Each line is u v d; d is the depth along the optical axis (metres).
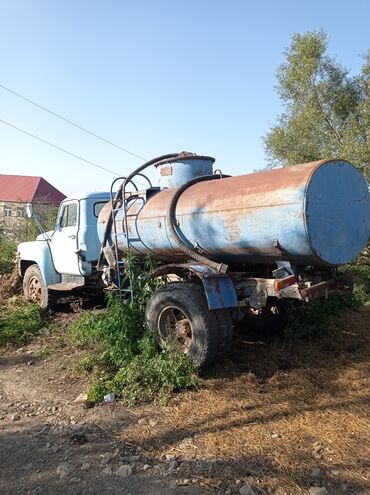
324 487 3.29
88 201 8.84
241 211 5.27
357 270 10.34
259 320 6.73
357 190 5.27
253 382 5.18
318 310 6.77
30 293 9.85
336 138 14.93
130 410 4.72
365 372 5.42
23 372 6.04
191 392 4.99
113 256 7.25
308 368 5.60
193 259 6.20
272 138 16.34
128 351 5.82
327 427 4.15
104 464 3.75
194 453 3.83
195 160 6.98
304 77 15.38
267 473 3.50
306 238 4.80
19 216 23.80
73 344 6.84
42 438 4.27
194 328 5.38
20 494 3.41
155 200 6.59
